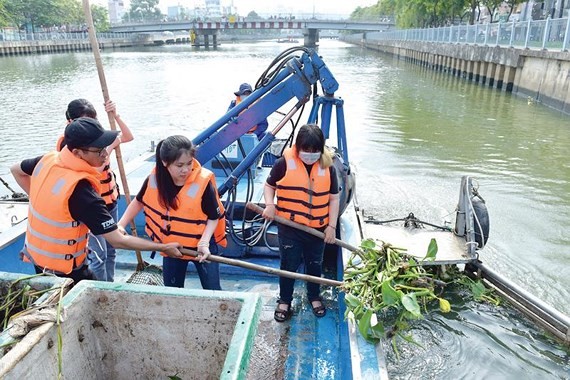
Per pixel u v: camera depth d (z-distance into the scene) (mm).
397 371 3549
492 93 19188
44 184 2305
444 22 38969
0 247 3430
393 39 48938
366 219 5086
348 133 11547
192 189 2773
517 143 10719
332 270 4188
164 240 2930
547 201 7352
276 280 3994
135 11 104562
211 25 62062
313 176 3059
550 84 15203
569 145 10539
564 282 5262
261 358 3039
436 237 4527
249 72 27016
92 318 1993
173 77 24500
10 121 13359
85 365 1965
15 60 39062
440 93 19297
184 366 2064
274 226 4344
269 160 5891
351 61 40250
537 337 3750
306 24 60469
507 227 6473
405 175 8555
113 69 29578
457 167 8969
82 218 2311
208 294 1914
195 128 12602
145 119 13719
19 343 1629
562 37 14656
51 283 1997
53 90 19672
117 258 4301
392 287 2982
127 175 5211
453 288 4324
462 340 3785
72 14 64188
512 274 5395
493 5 29094
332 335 3266
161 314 1970
